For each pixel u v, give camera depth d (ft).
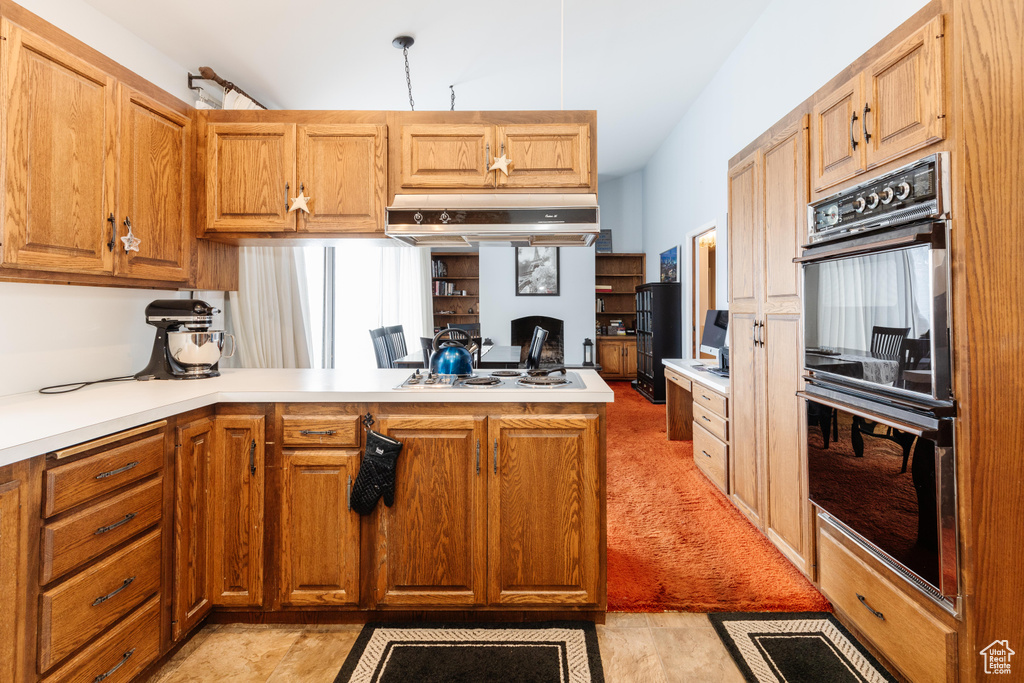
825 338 5.88
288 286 11.66
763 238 7.59
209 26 8.07
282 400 6.07
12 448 3.67
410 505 6.06
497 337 22.88
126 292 7.43
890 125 4.83
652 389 20.38
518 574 6.05
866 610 5.29
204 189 7.41
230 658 5.58
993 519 4.04
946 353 4.13
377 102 12.31
